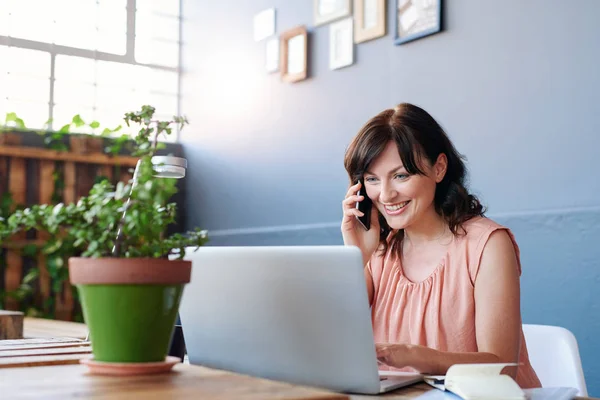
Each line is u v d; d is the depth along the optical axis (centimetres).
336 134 414
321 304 118
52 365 122
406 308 177
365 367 116
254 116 481
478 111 331
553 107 297
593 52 283
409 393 119
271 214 463
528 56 309
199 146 532
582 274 284
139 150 117
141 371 108
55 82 509
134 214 107
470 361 140
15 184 476
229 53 506
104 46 530
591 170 282
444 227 180
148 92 546
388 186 173
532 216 303
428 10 355
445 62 348
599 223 278
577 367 173
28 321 342
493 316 162
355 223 188
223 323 133
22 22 500
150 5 550
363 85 397
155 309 108
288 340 124
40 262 479
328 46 421
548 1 301
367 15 392
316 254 118
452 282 172
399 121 172
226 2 511
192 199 536
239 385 102
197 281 136
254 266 126
